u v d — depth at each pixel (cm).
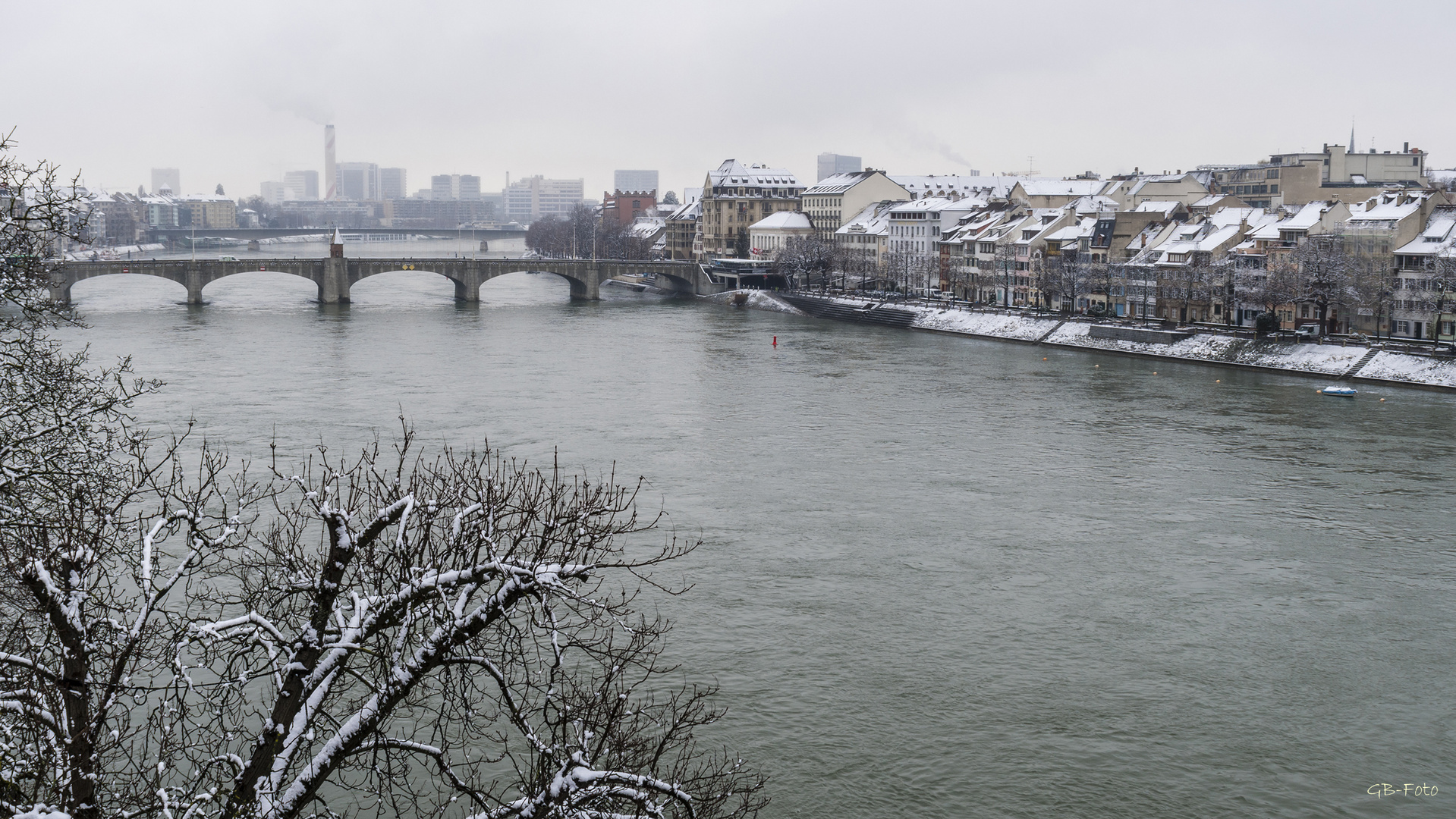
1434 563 7962
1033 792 5072
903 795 5006
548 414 12656
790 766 5178
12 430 3331
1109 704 5847
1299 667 6319
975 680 6047
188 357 16650
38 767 2234
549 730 4772
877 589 7275
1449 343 16462
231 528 2747
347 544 2550
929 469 10375
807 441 11500
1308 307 18550
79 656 2330
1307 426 12506
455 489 3139
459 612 2438
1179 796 5084
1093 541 8325
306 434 11238
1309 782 5228
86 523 3091
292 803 2264
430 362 16562
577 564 2659
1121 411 13350
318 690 2334
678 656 6172
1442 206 18125
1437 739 5616
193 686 2497
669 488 9562
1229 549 8206
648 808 2481
